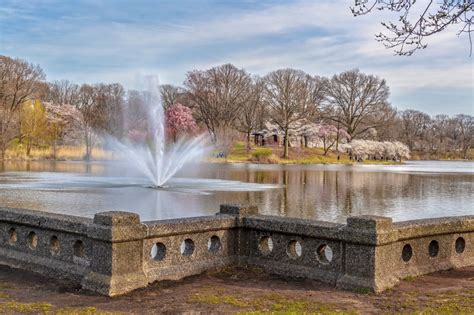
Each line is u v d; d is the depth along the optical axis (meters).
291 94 93.00
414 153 141.88
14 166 61.84
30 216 8.96
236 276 8.72
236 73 90.81
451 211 27.16
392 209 27.89
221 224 8.98
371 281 7.68
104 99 85.69
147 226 7.93
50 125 85.69
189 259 8.62
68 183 37.59
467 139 147.00
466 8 8.48
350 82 98.25
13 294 7.62
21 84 86.88
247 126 95.56
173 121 84.00
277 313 6.54
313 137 107.31
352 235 7.79
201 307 6.92
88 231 7.78
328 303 7.11
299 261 8.60
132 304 7.09
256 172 60.09
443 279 8.46
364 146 105.94
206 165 75.69
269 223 8.83
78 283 8.15
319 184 43.53
